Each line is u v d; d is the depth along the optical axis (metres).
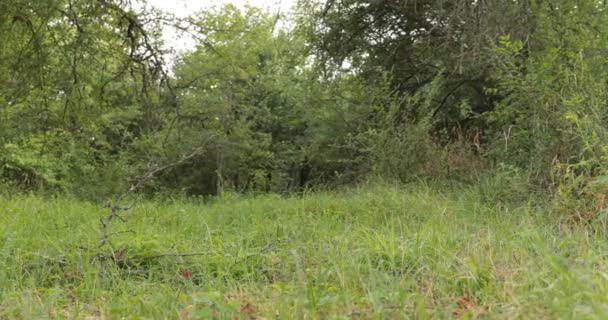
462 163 9.86
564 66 6.73
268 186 23.16
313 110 16.27
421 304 2.62
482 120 13.82
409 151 10.62
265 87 24.41
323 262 3.90
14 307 3.18
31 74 11.45
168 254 4.11
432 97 13.52
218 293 3.10
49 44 11.50
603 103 6.00
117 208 4.69
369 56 14.97
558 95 6.55
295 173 25.19
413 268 3.59
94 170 17.52
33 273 3.84
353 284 3.25
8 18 11.10
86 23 11.06
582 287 2.55
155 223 6.45
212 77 14.65
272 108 25.80
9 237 4.32
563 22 7.25
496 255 3.61
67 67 11.69
